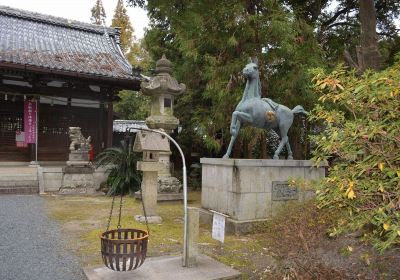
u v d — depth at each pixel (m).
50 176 12.17
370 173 3.27
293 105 11.03
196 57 11.07
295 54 10.45
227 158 7.03
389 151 3.10
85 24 19.05
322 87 3.54
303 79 10.12
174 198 10.47
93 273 4.32
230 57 11.26
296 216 4.39
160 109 10.69
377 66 6.56
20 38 15.58
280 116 7.32
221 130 12.27
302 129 11.81
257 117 7.12
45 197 10.79
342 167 3.47
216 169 7.36
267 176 6.94
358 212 3.41
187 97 13.13
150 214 7.58
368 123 3.17
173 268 4.55
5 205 9.09
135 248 3.93
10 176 11.66
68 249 5.46
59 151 15.15
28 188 11.38
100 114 15.67
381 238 3.55
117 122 24.50
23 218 7.61
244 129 10.64
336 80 3.47
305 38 11.14
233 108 11.17
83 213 8.32
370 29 6.60
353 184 3.04
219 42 11.08
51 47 15.66
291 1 12.61
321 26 13.39
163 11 12.77
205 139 12.02
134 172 11.52
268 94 11.24
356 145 3.29
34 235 6.26
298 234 4.06
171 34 14.48
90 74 13.49
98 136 15.71
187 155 16.48
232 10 10.45
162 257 5.04
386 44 12.30
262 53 10.78
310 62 10.30
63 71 13.02
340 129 3.57
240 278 4.38
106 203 9.84
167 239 6.18
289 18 10.37
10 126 14.66
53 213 8.27
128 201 10.24
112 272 4.35
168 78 10.64
